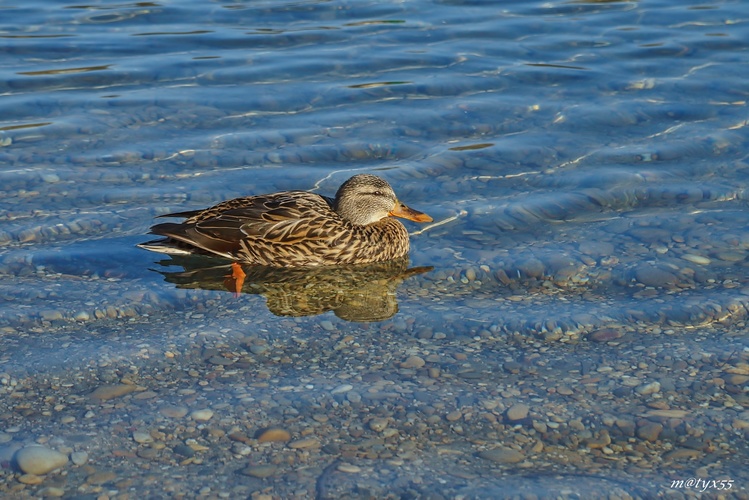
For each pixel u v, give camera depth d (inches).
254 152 531.5
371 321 369.7
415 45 711.1
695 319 361.4
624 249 422.3
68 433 292.0
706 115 573.3
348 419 301.6
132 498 262.5
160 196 477.7
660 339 348.2
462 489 266.5
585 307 373.7
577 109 587.5
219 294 396.8
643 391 315.3
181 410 305.3
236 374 328.5
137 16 786.8
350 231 438.3
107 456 281.3
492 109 589.9
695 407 305.6
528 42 716.0
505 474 273.6
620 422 298.5
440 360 338.3
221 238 427.8
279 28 753.0
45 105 592.7
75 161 515.2
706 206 462.9
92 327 359.3
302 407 308.0
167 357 338.6
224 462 279.6
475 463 279.4
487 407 307.6
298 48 704.4
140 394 314.5
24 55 684.1
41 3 825.5
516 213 462.6
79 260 414.3
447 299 386.9
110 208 464.1
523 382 322.7
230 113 585.6
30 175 496.1
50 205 464.1
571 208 466.0
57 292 384.5
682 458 280.4
